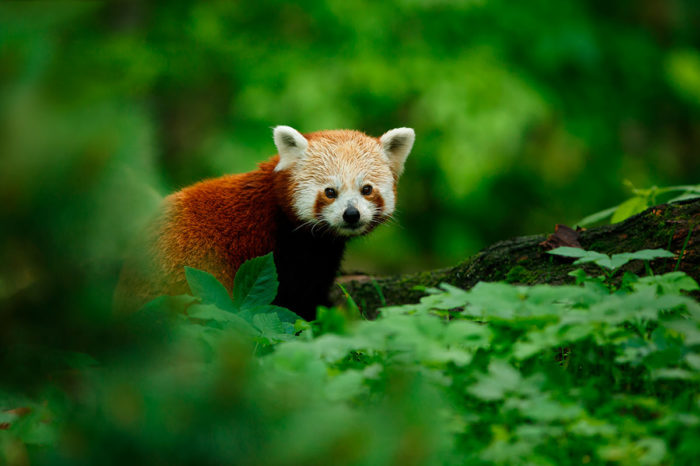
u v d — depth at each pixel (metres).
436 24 22.50
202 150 21.58
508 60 22.67
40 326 3.72
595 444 4.30
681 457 4.17
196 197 9.26
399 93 21.16
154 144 3.94
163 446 3.46
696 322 4.86
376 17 21.84
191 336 5.02
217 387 3.57
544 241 8.79
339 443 3.47
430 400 4.24
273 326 5.98
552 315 4.97
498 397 4.35
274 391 3.82
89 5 3.49
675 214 7.84
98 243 3.71
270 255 6.64
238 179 9.73
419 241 23.28
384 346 4.88
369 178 10.21
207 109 24.69
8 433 4.75
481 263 9.21
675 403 4.64
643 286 5.39
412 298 10.32
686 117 27.41
